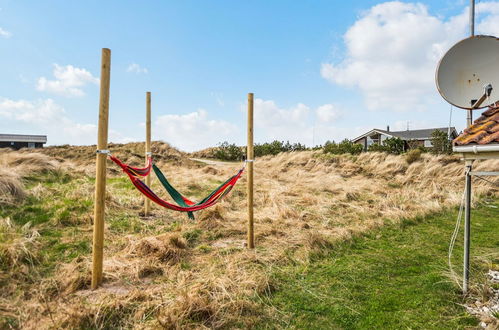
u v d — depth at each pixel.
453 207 7.78
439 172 12.06
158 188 8.67
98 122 3.44
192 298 3.03
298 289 3.60
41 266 3.90
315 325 2.92
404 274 4.02
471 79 3.70
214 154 23.77
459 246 5.09
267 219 6.43
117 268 3.89
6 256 3.78
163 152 18.84
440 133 19.91
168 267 4.09
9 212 5.39
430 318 3.02
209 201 5.09
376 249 4.99
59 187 7.41
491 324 2.82
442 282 3.74
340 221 6.56
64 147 17.33
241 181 10.77
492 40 3.57
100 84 3.42
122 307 3.02
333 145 21.89
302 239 5.13
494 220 6.71
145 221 6.10
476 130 3.30
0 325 2.73
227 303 3.10
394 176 12.53
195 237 5.43
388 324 2.93
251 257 4.40
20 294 3.22
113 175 10.57
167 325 2.69
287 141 24.11
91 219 5.54
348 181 11.54
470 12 3.80
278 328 2.86
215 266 4.18
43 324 2.75
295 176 12.41
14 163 8.74
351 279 3.87
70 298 3.25
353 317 3.05
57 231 5.02
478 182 10.62
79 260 4.16
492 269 4.16
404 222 6.49
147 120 6.68
